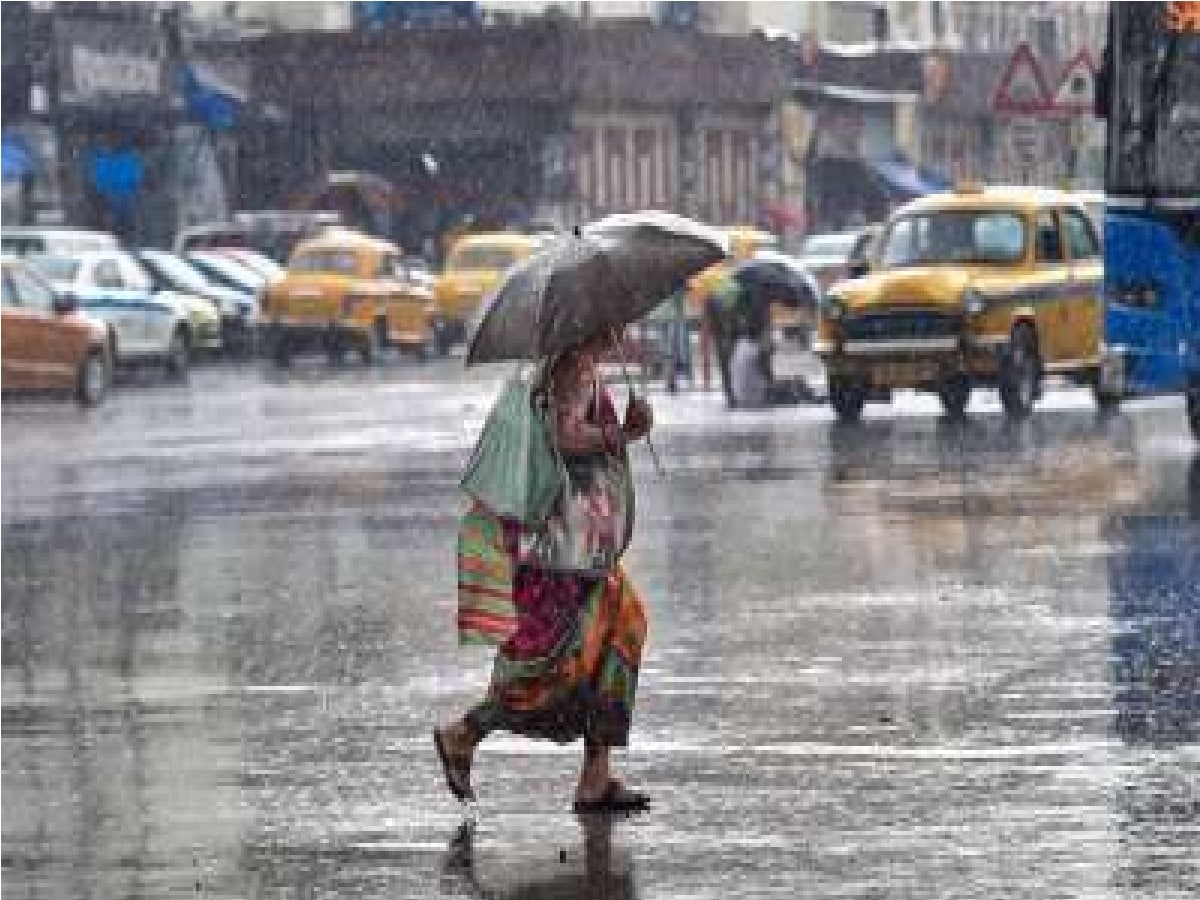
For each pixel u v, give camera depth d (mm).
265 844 19219
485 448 19078
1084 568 33125
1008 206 63812
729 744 22312
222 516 44062
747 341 69125
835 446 54156
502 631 19234
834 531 38188
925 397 71562
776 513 40938
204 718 25062
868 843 18297
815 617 29750
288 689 26578
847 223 162500
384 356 113750
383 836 19266
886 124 163875
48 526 43250
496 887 17391
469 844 18797
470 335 19109
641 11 161500
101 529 42562
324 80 141875
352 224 137500
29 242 99812
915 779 20531
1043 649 26938
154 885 18000
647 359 76188
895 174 162875
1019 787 20094
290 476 51750
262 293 105125
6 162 122688
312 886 17688
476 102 141500
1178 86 50219
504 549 19234
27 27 124812
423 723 24344
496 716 19500
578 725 19562
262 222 127938
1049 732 22375
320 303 104312
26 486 50844
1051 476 45688
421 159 142250
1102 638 27516
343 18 155875
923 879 17188
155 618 32250
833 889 16953
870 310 62156
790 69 156625
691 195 149875
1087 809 19219
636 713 23953
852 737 22453
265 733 24078
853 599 31109
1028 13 185375
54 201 126000
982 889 16844
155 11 131875
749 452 52969
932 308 61656
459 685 26516
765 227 155625
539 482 19047
